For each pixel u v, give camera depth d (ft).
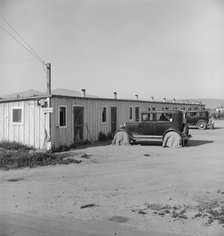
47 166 41.29
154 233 18.62
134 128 65.41
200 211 22.52
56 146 58.39
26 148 57.72
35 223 20.35
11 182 32.30
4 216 21.70
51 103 57.31
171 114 62.69
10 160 42.68
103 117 76.95
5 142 60.49
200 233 18.62
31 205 24.17
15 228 19.44
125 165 41.55
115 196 26.68
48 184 31.19
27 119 59.67
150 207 23.50
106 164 42.42
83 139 68.03
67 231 18.95
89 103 70.59
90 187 29.86
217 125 144.87
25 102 59.88
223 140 75.56
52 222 20.52
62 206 23.93
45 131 57.36
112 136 78.64
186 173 35.94
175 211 22.58
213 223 20.21
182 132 63.87
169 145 61.77
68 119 62.64
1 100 62.18
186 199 25.58
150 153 53.01
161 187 29.63
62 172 37.22
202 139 78.43
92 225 19.97
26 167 40.65
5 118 62.39
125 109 87.97
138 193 27.63
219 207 23.39
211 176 34.19
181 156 49.32
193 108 145.59
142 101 98.43
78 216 21.68
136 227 19.60
